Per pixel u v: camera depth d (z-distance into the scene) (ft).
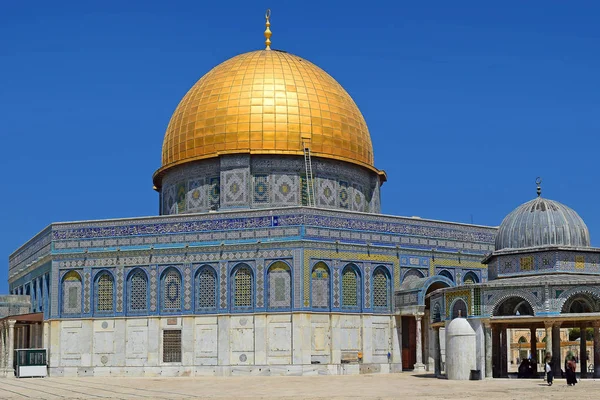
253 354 172.86
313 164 197.06
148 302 180.55
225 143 195.00
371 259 181.27
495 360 151.23
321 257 174.50
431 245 190.08
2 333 204.85
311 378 157.69
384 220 184.44
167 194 208.33
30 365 180.34
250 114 195.52
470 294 144.56
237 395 118.01
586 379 139.03
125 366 179.63
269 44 221.05
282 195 193.98
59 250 186.91
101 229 185.78
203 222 179.93
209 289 178.09
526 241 149.38
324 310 173.88
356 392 119.44
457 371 142.82
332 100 203.31
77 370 181.68
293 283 171.73
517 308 154.92
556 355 143.54
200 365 175.73
